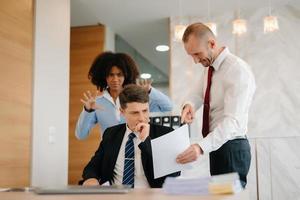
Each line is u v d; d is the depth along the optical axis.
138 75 2.78
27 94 3.00
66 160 3.52
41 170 3.12
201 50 2.02
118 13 4.65
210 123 2.11
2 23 2.73
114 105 2.74
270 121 4.33
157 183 1.82
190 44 2.03
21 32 2.96
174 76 4.68
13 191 1.43
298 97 4.30
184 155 1.58
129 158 1.92
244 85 1.94
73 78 4.94
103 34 4.97
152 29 5.15
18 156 2.85
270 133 4.31
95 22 4.92
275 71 4.40
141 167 1.89
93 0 4.28
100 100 2.79
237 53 4.54
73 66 4.96
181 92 4.62
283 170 4.02
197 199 0.98
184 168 1.64
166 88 6.12
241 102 1.92
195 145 1.80
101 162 2.05
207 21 4.67
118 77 2.71
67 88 3.58
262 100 4.38
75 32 5.05
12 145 2.79
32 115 3.05
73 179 4.75
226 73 2.00
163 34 5.33
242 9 4.58
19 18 2.95
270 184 4.01
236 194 1.10
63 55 3.54
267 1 4.37
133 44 5.73
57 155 3.37
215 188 1.12
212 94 2.09
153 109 2.77
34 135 3.05
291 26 4.42
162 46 5.76
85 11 4.57
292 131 4.27
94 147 4.73
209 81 2.10
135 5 4.43
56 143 3.36
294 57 4.38
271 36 4.46
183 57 4.68
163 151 1.60
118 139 2.02
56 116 3.38
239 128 1.91
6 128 2.73
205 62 2.09
